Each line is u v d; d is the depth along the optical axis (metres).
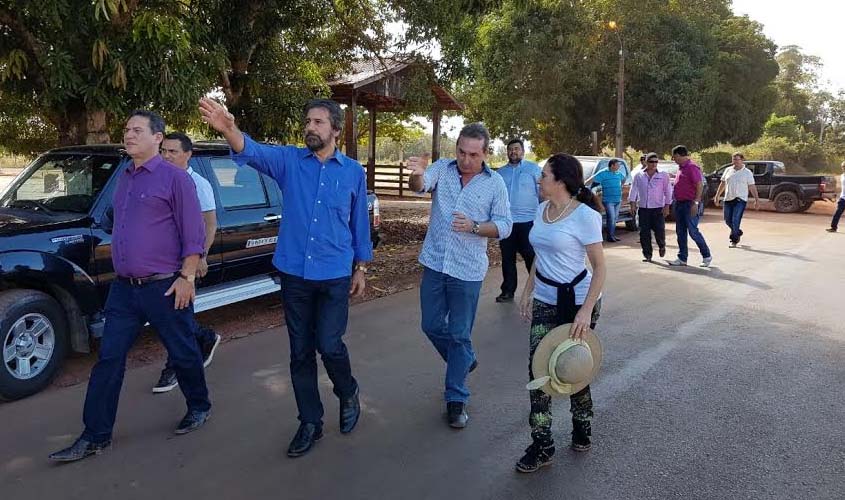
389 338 5.92
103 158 5.36
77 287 4.71
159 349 5.48
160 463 3.58
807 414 4.34
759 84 29.27
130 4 6.80
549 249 3.54
